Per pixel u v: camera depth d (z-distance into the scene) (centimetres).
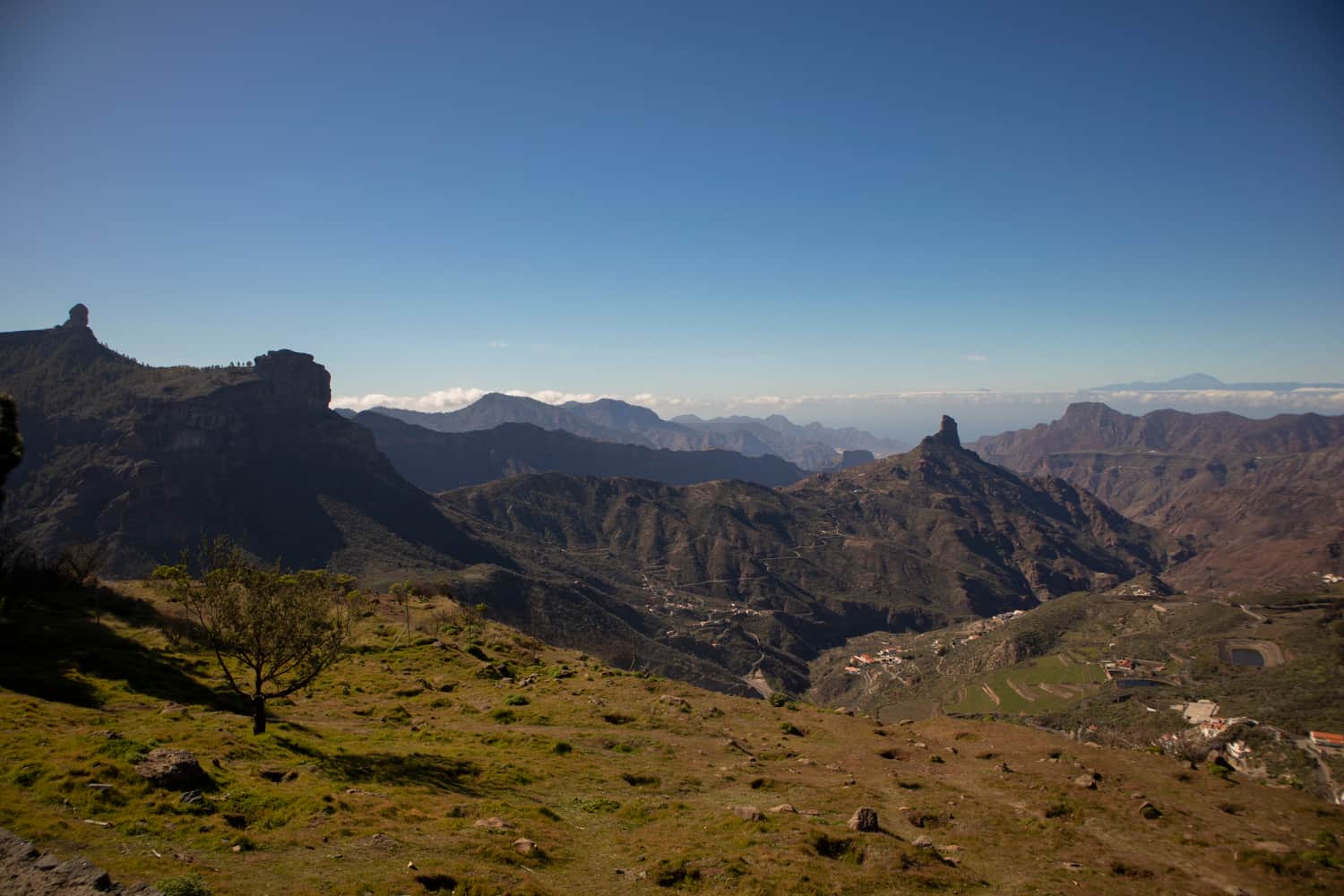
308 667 3241
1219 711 10175
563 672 5409
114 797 1884
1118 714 11738
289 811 2011
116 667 4009
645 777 2952
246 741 2767
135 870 1518
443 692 4759
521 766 2966
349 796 2239
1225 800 2817
